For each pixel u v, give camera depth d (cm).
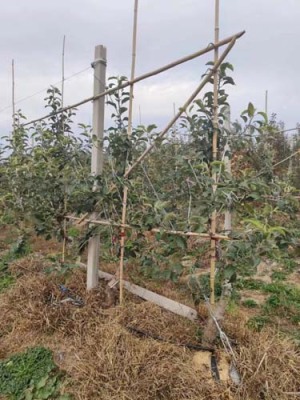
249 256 210
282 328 290
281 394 190
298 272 428
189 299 321
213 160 238
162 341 246
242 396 194
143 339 248
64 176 344
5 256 466
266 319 300
